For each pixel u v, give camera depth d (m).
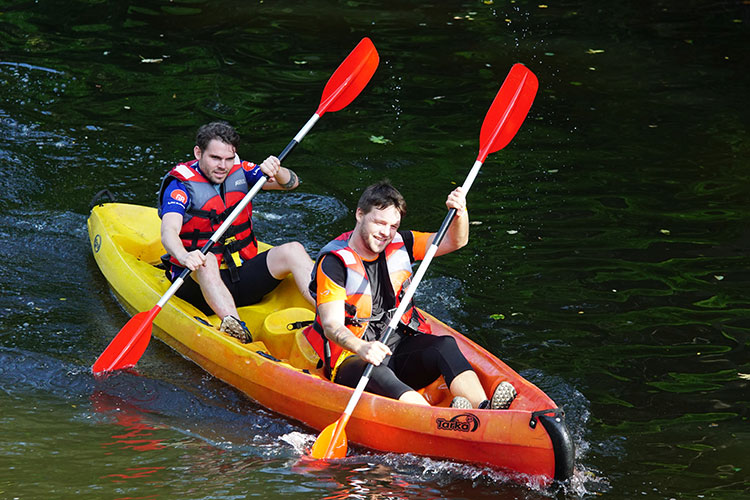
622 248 17.09
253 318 14.35
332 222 18.17
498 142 14.17
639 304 15.02
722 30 31.50
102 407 12.27
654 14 33.31
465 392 11.16
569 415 11.94
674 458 10.97
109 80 25.66
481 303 15.10
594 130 23.30
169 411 12.28
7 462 10.56
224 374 13.07
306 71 26.98
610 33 31.16
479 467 10.66
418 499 10.02
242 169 14.84
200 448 11.23
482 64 27.91
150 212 17.23
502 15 32.94
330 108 15.77
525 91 14.48
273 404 12.34
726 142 22.45
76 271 16.44
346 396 11.45
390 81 26.52
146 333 13.35
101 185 19.58
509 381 11.46
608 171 20.83
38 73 25.81
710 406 12.15
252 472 10.59
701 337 13.99
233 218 14.09
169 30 30.05
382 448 11.25
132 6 32.12
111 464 10.65
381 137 22.67
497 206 19.02
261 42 29.25
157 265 15.93
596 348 13.70
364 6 33.44
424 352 11.58
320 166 20.86
